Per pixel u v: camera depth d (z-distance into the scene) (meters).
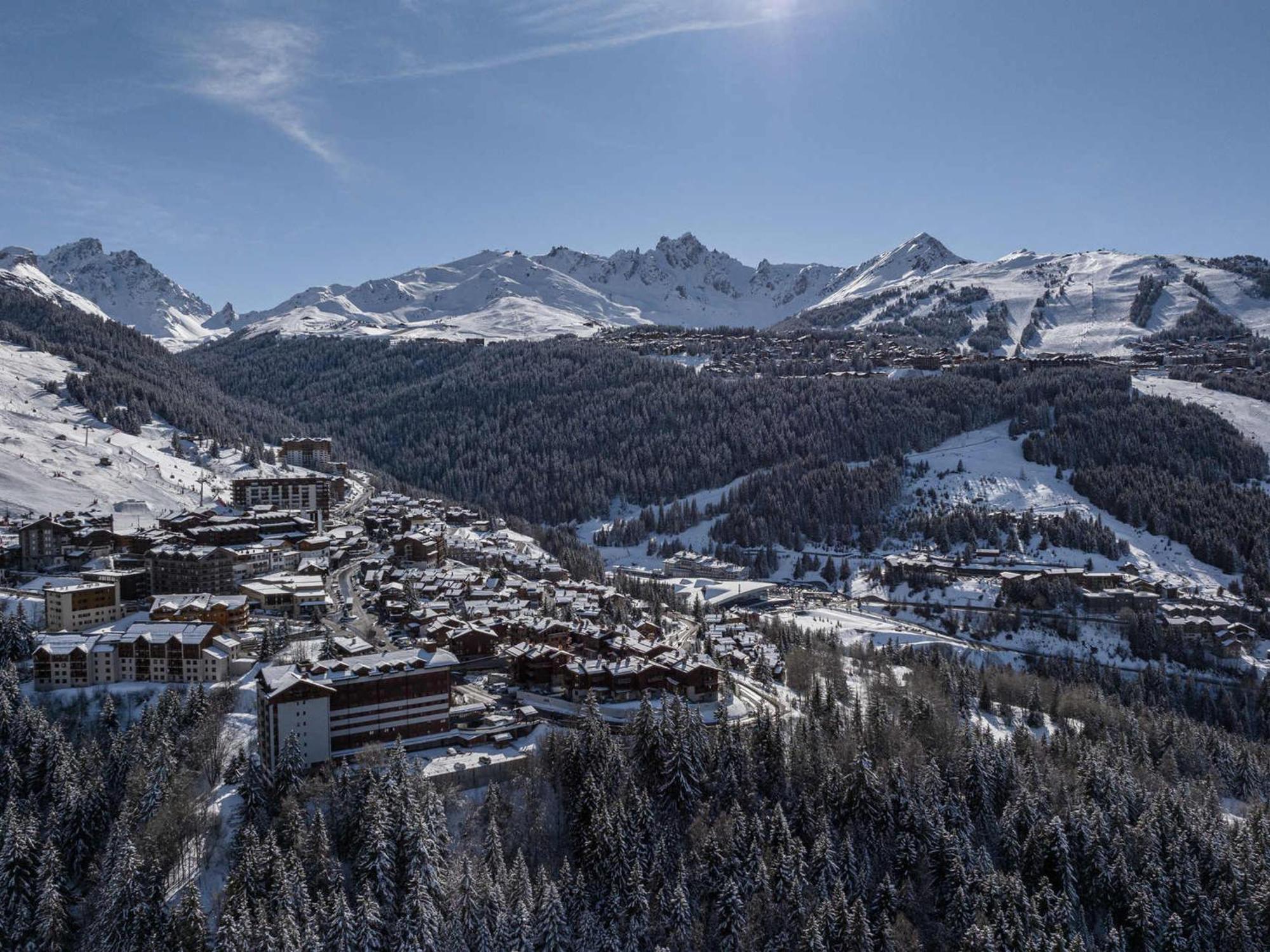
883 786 176.12
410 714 186.38
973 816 181.88
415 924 138.75
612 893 152.12
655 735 176.50
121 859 141.75
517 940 140.25
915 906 161.00
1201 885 172.00
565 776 172.50
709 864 158.50
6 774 169.50
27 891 148.75
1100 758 198.00
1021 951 148.25
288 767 164.88
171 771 163.25
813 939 144.38
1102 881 168.00
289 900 136.25
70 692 198.50
